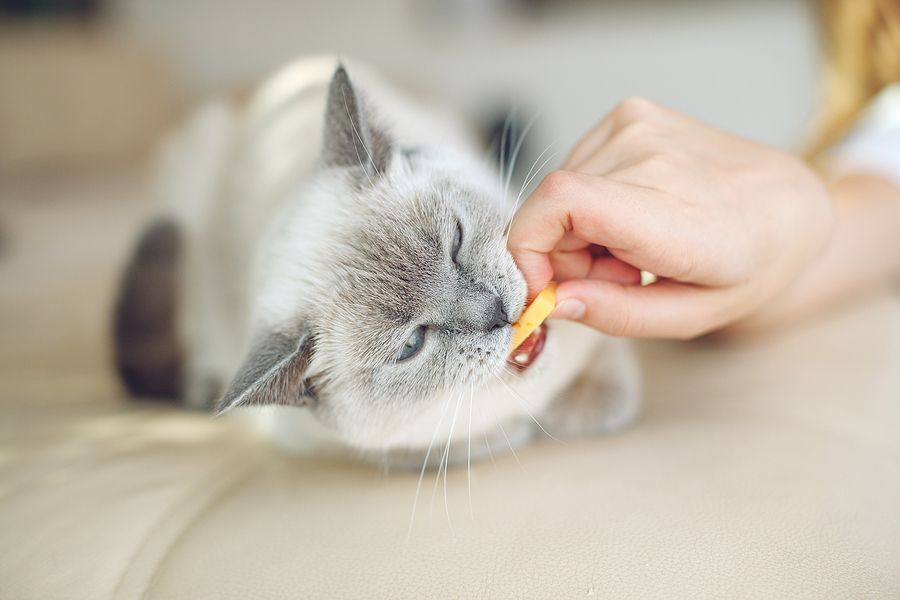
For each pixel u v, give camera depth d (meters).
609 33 1.43
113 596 0.38
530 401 0.49
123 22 1.57
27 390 0.59
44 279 0.78
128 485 0.45
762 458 0.42
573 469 0.43
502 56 1.52
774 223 0.41
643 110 0.44
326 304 0.49
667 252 0.40
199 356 0.62
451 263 0.48
